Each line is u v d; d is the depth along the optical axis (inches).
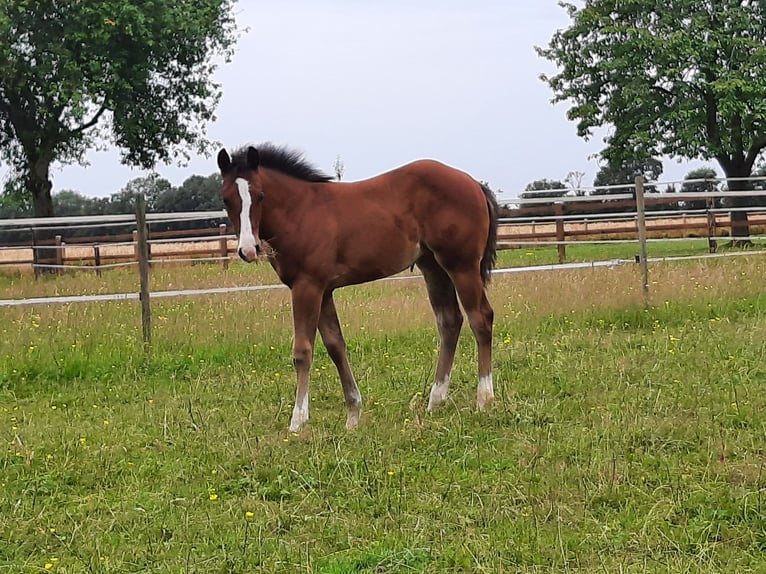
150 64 813.2
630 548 150.4
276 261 242.5
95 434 239.5
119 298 349.7
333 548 158.9
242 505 181.3
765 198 894.4
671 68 781.9
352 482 189.8
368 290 471.5
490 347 255.6
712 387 248.1
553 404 245.1
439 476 191.6
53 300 342.6
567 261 622.8
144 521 175.5
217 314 377.1
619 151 860.6
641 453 197.8
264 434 234.8
